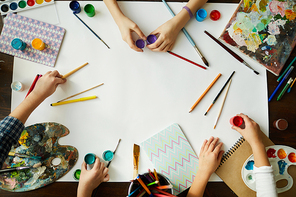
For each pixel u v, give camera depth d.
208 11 0.93
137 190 0.80
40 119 0.89
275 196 0.77
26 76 0.91
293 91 0.93
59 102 0.90
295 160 0.89
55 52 0.92
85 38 0.92
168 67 0.92
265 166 0.81
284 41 0.92
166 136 0.90
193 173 0.89
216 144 0.90
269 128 0.92
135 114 0.91
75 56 0.92
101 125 0.90
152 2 0.93
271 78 0.93
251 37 0.93
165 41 0.87
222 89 0.92
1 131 0.75
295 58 0.93
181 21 0.88
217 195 0.88
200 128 0.91
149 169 0.88
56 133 0.89
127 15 0.93
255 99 0.93
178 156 0.89
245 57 0.94
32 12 0.93
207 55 0.93
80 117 0.90
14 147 0.87
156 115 0.91
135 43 0.90
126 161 0.89
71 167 0.88
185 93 0.92
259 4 0.93
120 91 0.91
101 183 0.88
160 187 0.75
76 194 0.87
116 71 0.92
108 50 0.92
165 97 0.91
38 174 0.87
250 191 0.87
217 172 0.88
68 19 0.93
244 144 0.89
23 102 0.83
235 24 0.93
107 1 0.90
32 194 0.87
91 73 0.92
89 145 0.89
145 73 0.92
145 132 0.90
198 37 0.94
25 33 0.92
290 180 0.89
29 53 0.91
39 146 0.88
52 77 0.86
